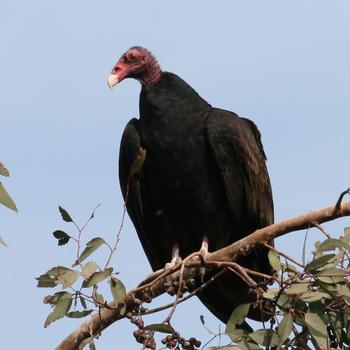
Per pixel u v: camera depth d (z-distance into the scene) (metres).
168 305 8.02
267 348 7.65
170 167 11.10
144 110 11.29
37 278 7.59
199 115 11.23
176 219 11.45
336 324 7.70
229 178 11.12
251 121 11.76
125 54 12.05
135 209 11.38
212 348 7.57
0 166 7.49
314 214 8.51
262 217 11.42
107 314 8.38
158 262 11.99
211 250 11.67
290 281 7.51
